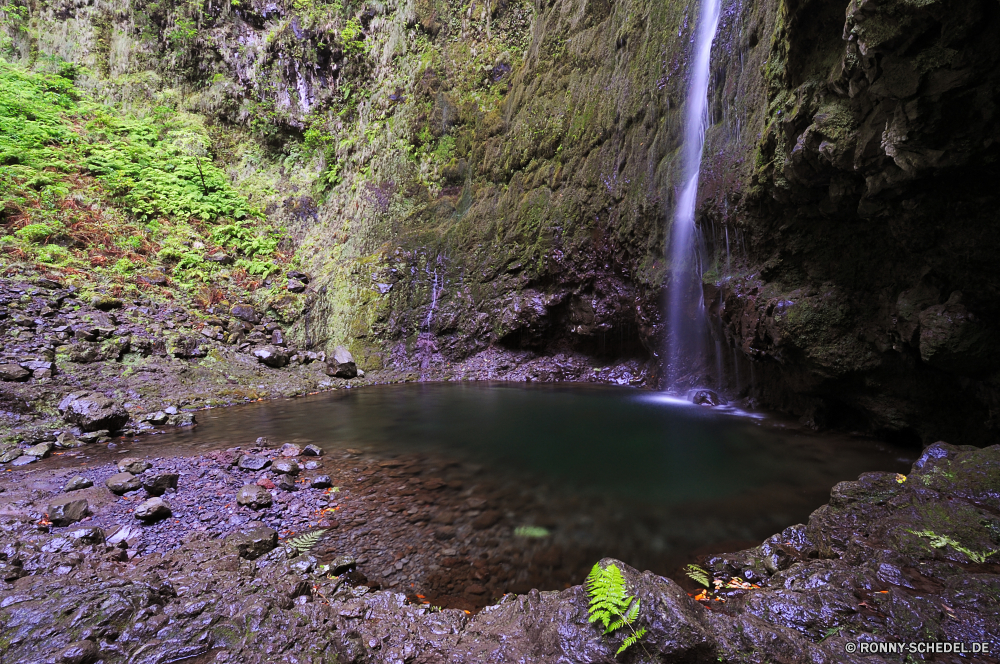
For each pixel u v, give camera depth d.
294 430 7.25
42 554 2.92
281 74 17.16
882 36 3.34
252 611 2.13
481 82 14.70
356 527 3.96
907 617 2.02
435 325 13.70
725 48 8.27
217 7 17.16
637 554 3.46
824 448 5.90
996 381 4.28
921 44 3.24
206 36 17.11
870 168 4.26
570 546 3.60
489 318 13.47
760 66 7.24
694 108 9.26
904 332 4.85
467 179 14.66
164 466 5.43
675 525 3.90
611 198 11.14
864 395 5.92
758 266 7.25
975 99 3.19
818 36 4.79
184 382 9.70
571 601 2.09
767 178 6.17
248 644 1.95
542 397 10.01
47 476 5.07
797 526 3.44
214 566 3.03
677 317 9.73
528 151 13.23
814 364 6.09
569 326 12.60
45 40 17.19
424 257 14.11
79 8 17.30
